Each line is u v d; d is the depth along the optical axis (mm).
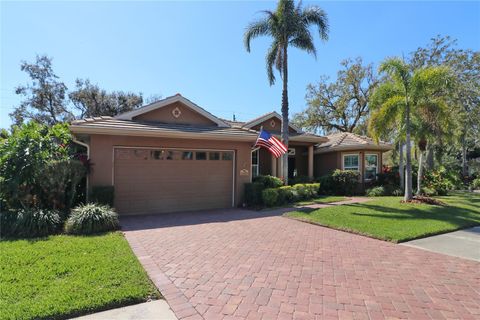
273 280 4453
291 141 16859
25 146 8062
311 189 14508
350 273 4777
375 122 12711
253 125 16859
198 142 11641
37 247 5852
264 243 6566
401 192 16094
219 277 4551
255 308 3578
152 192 10852
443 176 20422
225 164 12305
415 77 11438
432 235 7375
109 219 7746
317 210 10539
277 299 3824
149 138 10711
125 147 10422
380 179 17828
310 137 16844
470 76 22516
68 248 5789
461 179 23781
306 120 31047
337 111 29406
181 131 10789
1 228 7027
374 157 18438
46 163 8156
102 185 9891
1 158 7879
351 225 8086
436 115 12312
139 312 3479
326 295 3957
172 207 11172
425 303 3758
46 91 27500
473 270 4953
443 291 4121
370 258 5562
